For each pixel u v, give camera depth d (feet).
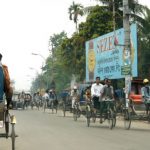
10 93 38.55
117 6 149.69
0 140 52.65
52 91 135.64
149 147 46.24
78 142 50.90
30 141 52.13
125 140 53.01
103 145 47.93
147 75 163.22
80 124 80.59
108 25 152.05
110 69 115.03
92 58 129.18
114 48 111.96
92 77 129.39
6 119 37.86
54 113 132.16
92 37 151.33
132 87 100.94
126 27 91.66
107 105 70.69
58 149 44.86
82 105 90.02
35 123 83.30
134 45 101.30
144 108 94.48
